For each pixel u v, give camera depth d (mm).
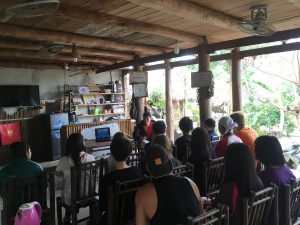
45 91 8523
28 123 8023
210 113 4891
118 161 2385
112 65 7984
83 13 3457
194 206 1643
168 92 7301
